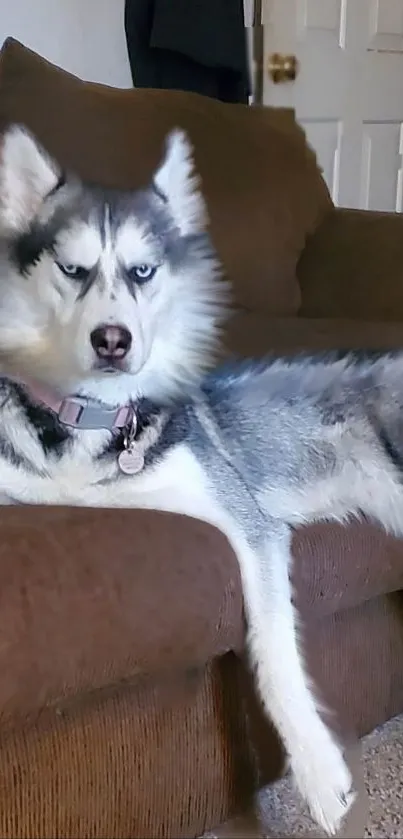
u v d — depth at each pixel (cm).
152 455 88
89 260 83
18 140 87
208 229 123
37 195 87
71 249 83
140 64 180
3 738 72
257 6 207
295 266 137
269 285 132
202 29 176
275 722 85
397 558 97
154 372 91
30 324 87
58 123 121
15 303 87
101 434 87
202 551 78
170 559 76
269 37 210
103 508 80
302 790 83
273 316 129
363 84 237
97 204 85
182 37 174
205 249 95
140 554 74
